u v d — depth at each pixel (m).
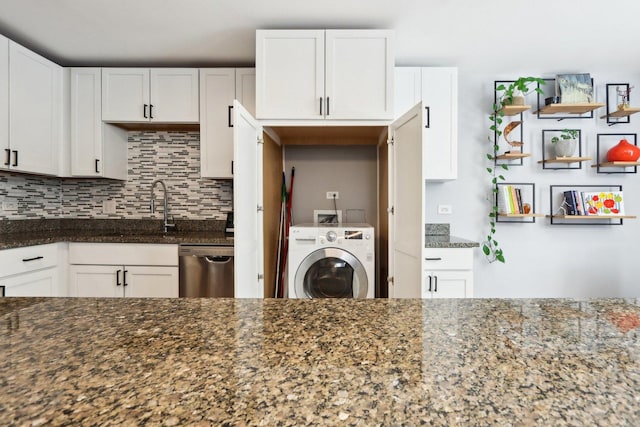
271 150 2.90
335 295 2.64
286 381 0.45
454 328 0.64
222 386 0.43
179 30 2.44
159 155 3.27
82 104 2.90
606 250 3.26
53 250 2.59
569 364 0.49
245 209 2.15
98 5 2.14
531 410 0.39
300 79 2.38
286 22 2.34
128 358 0.51
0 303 0.78
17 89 2.45
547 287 3.26
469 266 2.61
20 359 0.50
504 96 3.18
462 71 3.16
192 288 2.64
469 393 0.42
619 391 0.42
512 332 0.62
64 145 2.89
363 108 2.38
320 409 0.39
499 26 2.37
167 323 0.66
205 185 3.26
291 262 2.63
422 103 1.95
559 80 3.07
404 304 0.79
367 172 3.40
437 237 3.10
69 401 0.40
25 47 2.59
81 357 0.51
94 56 2.86
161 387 0.43
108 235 2.84
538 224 3.26
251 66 3.04
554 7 2.14
